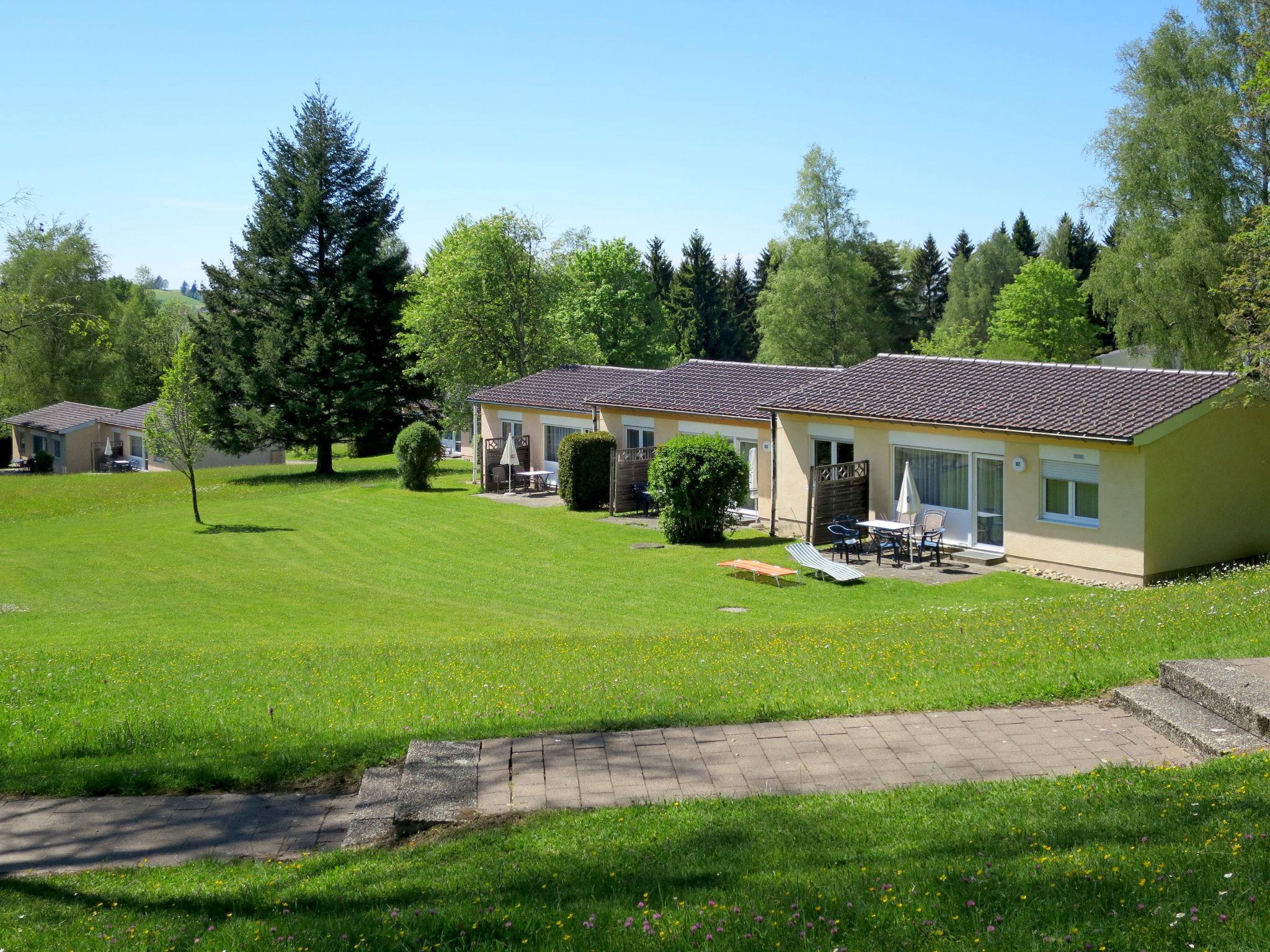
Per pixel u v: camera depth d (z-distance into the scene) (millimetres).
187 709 12539
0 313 28031
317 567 30297
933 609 19219
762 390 35281
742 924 5652
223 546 34375
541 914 6086
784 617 20984
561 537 32562
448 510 39156
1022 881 5898
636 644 16484
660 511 31438
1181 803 7125
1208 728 9141
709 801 8375
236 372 54844
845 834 7328
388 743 10461
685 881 6590
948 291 102438
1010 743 9453
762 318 70562
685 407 35438
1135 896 5531
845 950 5223
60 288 74125
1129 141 40906
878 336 72312
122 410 77312
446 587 26469
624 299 78250
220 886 7422
